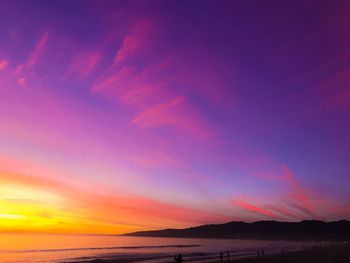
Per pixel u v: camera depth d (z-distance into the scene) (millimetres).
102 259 63750
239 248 114688
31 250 91438
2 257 68938
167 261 59031
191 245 140750
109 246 121812
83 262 57938
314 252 66000
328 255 55750
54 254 77625
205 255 75625
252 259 55094
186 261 59000
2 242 141000
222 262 52062
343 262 42969
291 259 51188
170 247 118125
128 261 59656
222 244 157875
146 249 102125
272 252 86688
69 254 77812
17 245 119250
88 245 128875
